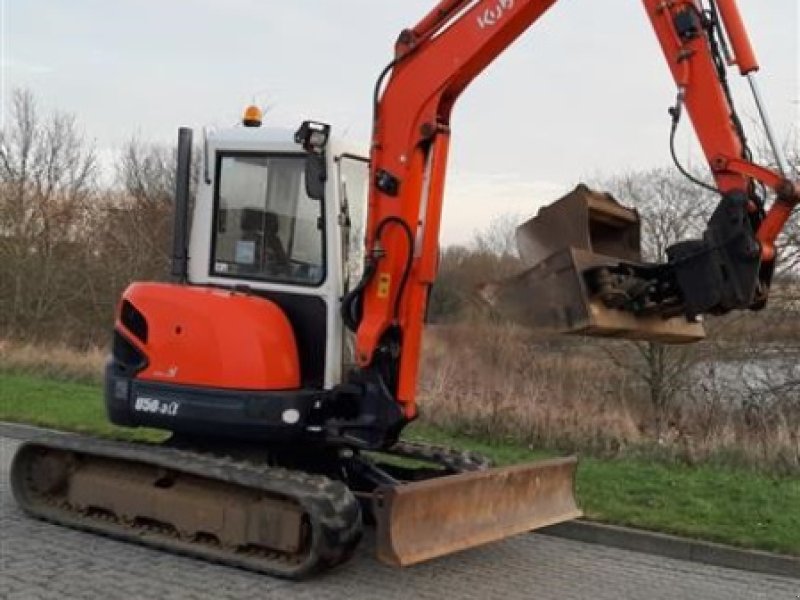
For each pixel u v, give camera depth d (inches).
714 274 202.8
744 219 200.4
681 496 318.7
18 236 1062.4
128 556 241.8
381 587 227.1
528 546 278.5
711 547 268.8
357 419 248.4
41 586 215.3
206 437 257.8
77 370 658.8
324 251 253.0
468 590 229.9
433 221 249.0
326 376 251.1
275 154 259.9
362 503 259.1
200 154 269.4
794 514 297.1
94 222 1135.0
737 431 421.7
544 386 503.8
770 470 366.3
